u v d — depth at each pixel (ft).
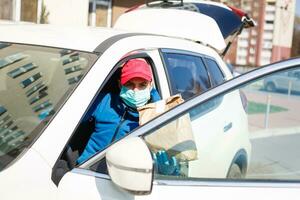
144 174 6.91
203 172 8.56
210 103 9.04
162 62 12.10
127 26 16.70
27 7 42.78
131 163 6.90
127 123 10.31
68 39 10.72
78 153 10.14
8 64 10.60
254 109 21.93
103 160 7.91
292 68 8.25
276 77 8.89
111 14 53.78
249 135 11.36
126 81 10.16
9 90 10.07
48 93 9.35
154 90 11.08
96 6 51.65
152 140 7.92
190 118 8.50
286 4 104.37
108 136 10.30
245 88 10.08
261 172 8.76
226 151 9.64
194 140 8.48
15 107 9.48
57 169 7.93
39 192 7.62
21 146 8.18
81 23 46.32
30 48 10.65
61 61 9.99
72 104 8.80
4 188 7.53
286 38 107.04
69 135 8.39
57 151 8.09
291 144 10.83
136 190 6.92
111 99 10.68
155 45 12.07
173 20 16.47
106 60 9.80
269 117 23.75
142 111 9.96
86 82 9.21
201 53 14.71
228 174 8.55
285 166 9.30
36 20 43.37
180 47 13.48
